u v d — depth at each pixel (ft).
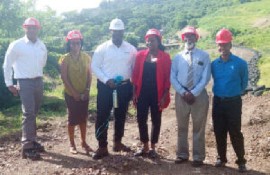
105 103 14.15
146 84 13.80
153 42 13.57
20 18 34.24
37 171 13.53
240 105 13.08
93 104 25.22
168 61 13.80
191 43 13.34
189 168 13.64
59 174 13.21
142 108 14.01
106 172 13.28
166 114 24.09
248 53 68.59
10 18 33.71
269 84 32.86
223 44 12.73
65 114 23.15
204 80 13.15
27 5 37.19
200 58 13.26
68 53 14.58
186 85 13.30
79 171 13.39
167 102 13.97
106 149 14.62
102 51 13.96
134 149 15.92
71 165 14.02
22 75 14.38
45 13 41.42
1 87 24.89
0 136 18.02
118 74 13.96
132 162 14.05
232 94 12.87
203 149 13.79
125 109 14.60
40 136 18.11
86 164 14.07
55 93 29.94
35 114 14.99
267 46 81.00
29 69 14.38
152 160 14.30
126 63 14.03
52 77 36.52
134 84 13.98
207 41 116.67
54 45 42.16
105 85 14.07
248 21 152.76
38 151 15.33
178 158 14.10
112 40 13.93
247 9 190.80
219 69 13.01
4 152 15.66
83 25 180.55
